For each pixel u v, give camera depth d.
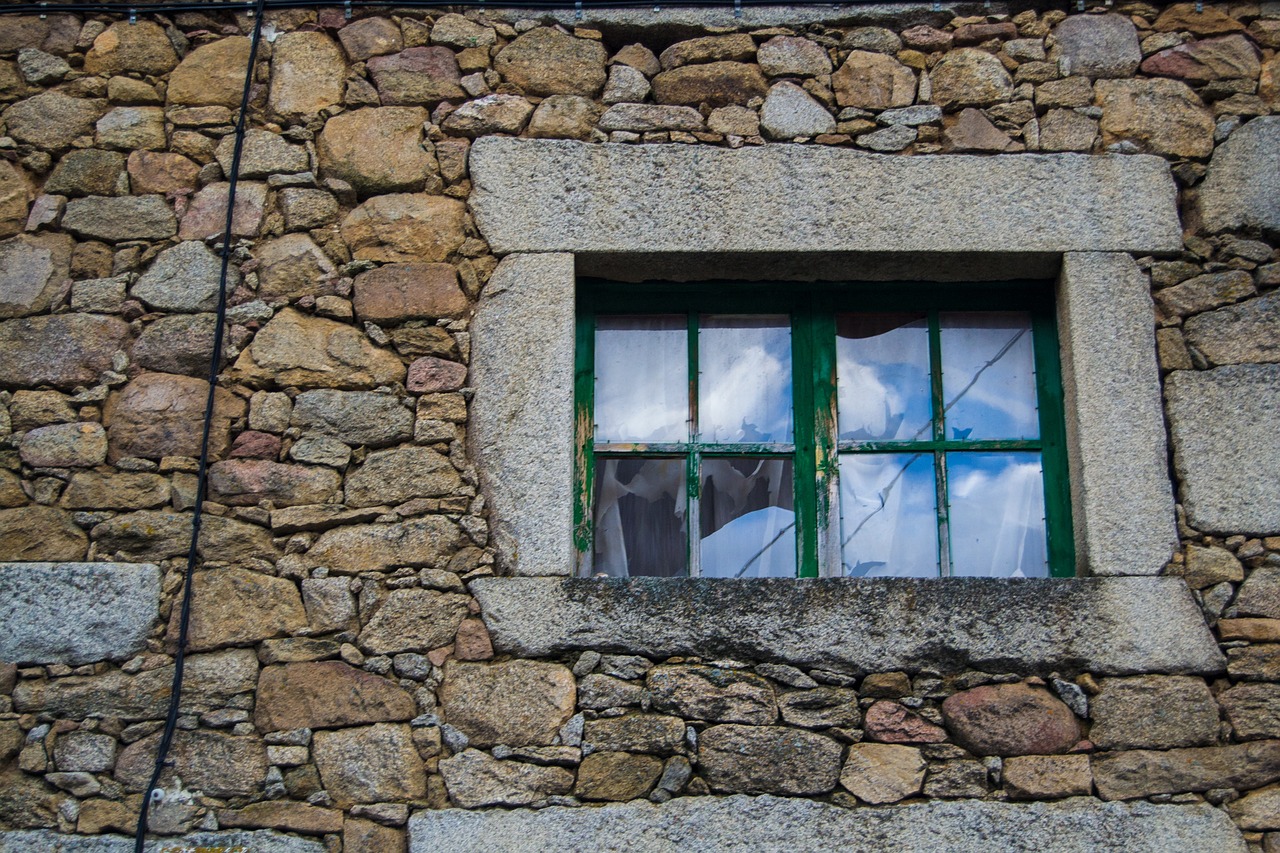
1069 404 3.25
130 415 3.13
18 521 3.05
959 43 3.45
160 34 3.42
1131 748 2.95
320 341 3.20
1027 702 2.97
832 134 3.37
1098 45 3.44
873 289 3.47
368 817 2.88
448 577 3.04
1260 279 3.27
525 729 2.95
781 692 2.98
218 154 3.33
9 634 2.98
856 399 3.43
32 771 2.89
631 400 3.41
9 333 3.18
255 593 3.02
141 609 3.00
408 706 2.96
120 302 3.21
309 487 3.10
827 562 3.29
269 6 3.43
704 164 3.33
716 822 2.88
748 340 3.47
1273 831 2.89
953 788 2.92
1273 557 3.07
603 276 3.40
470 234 3.28
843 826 2.88
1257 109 3.39
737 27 3.45
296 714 2.95
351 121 3.35
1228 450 3.15
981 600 3.03
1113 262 3.28
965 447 3.37
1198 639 3.01
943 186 3.32
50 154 3.33
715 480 3.37
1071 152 3.36
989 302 3.46
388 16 3.44
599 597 3.03
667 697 2.97
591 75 3.41
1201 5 3.46
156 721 2.93
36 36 3.41
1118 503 3.12
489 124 3.35
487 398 3.17
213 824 2.87
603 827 2.88
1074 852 2.87
